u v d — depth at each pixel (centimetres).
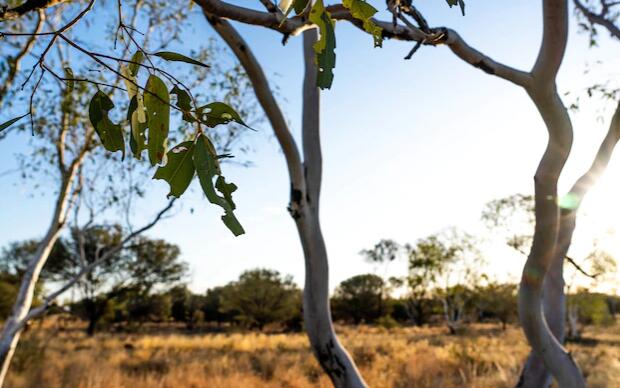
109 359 1333
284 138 332
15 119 72
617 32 373
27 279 531
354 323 5081
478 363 1267
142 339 2194
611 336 2875
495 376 1059
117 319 4434
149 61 76
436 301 4391
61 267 2286
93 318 2875
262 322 4062
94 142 550
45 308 527
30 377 953
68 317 3222
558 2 267
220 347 1891
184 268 2945
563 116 290
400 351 1662
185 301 4938
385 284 5012
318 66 71
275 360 1334
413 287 3344
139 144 78
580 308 2977
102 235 595
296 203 340
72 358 1219
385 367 1275
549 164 296
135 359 1395
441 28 244
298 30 132
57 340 1831
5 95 381
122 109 450
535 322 306
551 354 307
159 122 76
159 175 73
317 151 351
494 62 273
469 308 3878
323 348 342
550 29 274
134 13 517
